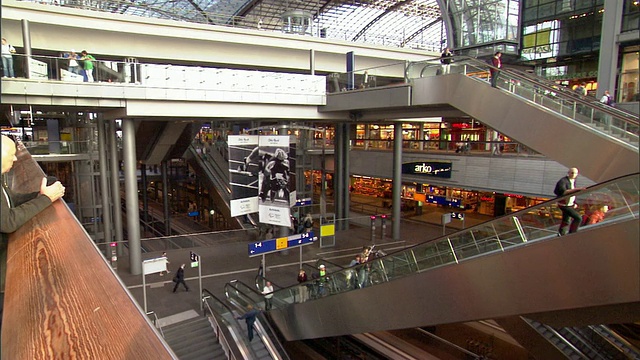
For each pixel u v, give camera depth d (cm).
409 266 941
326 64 2873
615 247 566
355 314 1052
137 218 1673
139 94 1412
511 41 3044
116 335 77
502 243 746
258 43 2552
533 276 672
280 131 1795
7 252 142
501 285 723
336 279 1137
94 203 2230
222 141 2973
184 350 1188
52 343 74
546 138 937
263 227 2189
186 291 1575
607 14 2061
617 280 568
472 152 2539
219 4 4275
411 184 3247
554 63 2938
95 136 2217
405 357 1269
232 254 2008
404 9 4919
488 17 3144
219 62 2494
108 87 1365
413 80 1448
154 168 3988
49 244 142
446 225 2652
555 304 647
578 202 628
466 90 1228
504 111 1074
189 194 4166
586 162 837
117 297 96
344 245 2195
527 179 2209
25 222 175
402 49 3170
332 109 1802
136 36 2211
